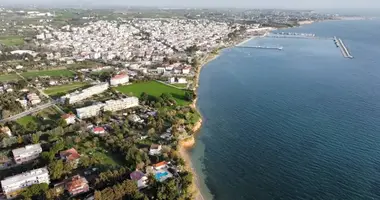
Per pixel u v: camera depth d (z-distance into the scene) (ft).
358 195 640.17
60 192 622.13
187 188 653.71
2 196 615.98
